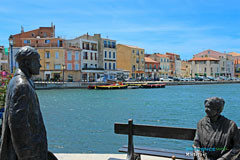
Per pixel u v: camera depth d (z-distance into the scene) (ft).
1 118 15.03
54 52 198.59
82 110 73.46
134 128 14.21
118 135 41.34
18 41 215.10
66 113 67.26
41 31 222.48
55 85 163.53
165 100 106.52
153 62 319.27
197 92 157.28
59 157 18.25
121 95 130.52
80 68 215.51
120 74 252.01
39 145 7.29
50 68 198.90
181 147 34.53
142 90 175.01
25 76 7.48
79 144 35.70
